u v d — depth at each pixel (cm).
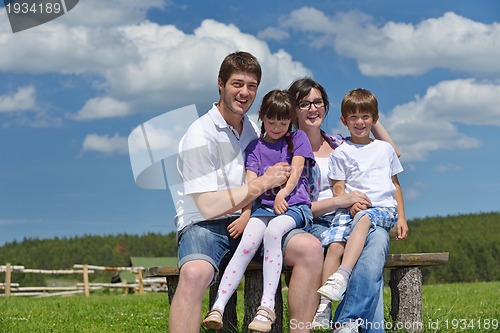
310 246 488
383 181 555
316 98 586
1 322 835
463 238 5119
